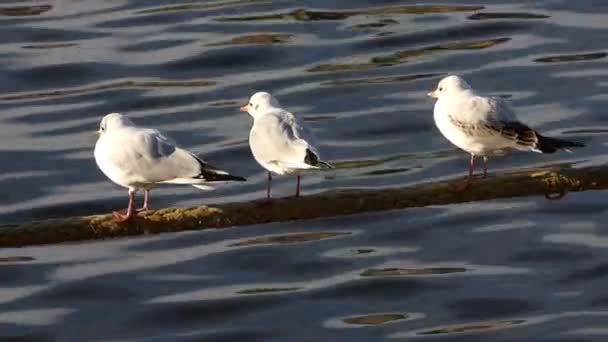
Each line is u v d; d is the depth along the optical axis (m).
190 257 18.16
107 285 17.41
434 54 25.59
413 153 21.61
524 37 26.17
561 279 17.25
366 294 17.06
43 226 14.91
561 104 23.17
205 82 24.62
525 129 16.12
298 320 16.47
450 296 16.89
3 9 27.80
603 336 15.70
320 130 22.56
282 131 15.51
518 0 27.95
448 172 20.77
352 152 21.75
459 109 16.33
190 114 23.34
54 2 28.20
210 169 15.12
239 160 21.34
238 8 27.66
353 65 25.17
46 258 18.14
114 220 14.95
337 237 18.64
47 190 20.56
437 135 22.23
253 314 16.69
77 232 14.91
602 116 22.55
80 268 17.86
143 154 15.16
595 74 24.33
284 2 27.88
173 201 19.94
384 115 23.06
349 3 27.83
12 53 25.67
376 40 26.06
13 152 21.89
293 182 20.41
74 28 26.75
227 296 17.08
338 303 16.88
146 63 25.31
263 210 15.10
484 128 16.12
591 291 16.92
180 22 27.00
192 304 16.89
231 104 23.70
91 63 25.25
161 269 17.83
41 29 26.69
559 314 16.34
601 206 19.09
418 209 19.30
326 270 17.73
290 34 26.38
